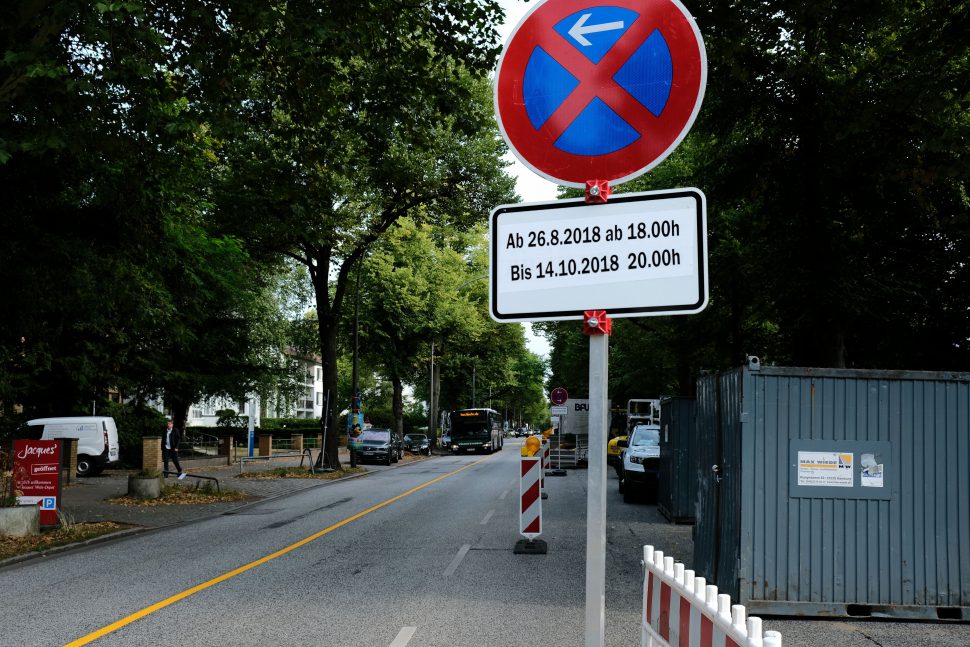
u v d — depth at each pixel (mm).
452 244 60156
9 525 13016
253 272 35750
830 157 17375
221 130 13820
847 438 8531
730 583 8742
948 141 13148
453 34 15414
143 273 18547
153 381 36125
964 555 8383
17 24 12039
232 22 13695
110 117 13438
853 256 19047
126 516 16484
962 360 22516
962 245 19906
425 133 16312
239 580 9727
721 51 13953
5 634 7188
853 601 8352
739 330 25500
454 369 62156
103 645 6793
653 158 2650
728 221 21625
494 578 9805
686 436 16000
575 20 2764
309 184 17312
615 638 7027
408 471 33500
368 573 10148
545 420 137375
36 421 29000
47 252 15664
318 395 121500
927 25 12883
